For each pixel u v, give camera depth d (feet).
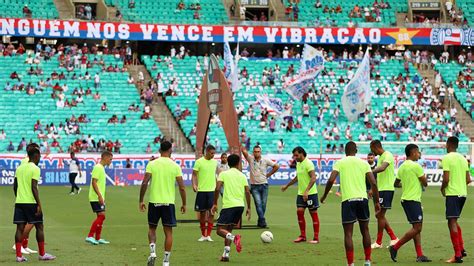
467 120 191.01
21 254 57.62
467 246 66.69
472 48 213.25
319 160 166.50
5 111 173.88
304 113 185.37
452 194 57.41
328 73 197.06
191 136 175.42
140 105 181.37
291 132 180.75
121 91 184.85
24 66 185.06
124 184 159.63
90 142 168.35
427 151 164.96
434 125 186.70
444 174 57.47
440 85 196.24
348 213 52.11
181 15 206.18
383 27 201.98
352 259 52.06
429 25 202.69
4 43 198.49
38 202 57.31
